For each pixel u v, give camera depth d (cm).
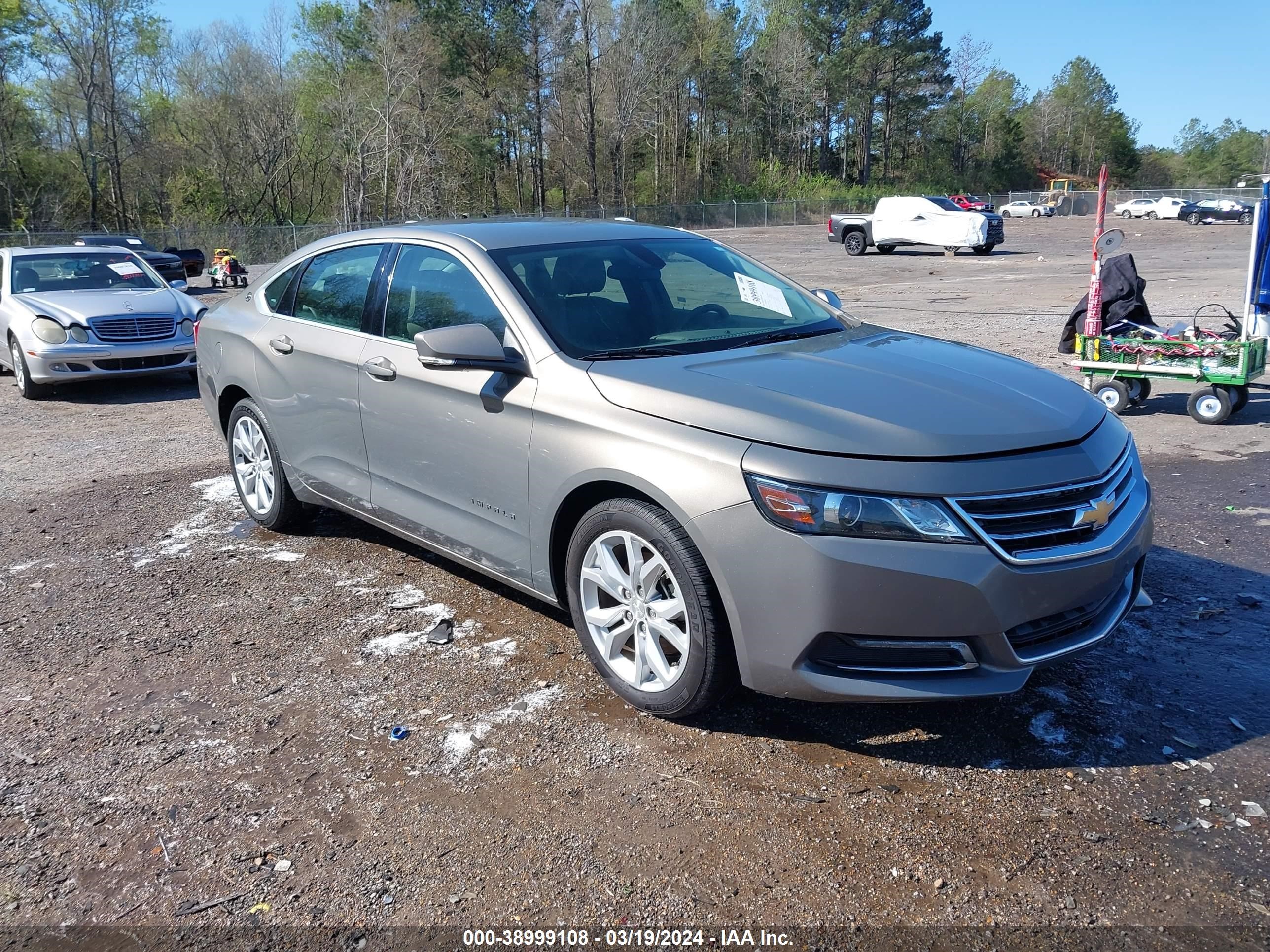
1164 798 294
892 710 349
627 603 344
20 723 356
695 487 307
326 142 6278
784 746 328
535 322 379
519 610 444
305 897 262
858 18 9094
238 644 416
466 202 6462
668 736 335
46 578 501
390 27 5700
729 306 423
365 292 464
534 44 6838
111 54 5234
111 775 321
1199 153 13600
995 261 2717
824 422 304
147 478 693
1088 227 4775
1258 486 614
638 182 8331
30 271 1125
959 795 298
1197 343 792
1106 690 360
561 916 253
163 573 504
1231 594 446
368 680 381
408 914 255
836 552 286
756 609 299
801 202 6662
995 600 286
